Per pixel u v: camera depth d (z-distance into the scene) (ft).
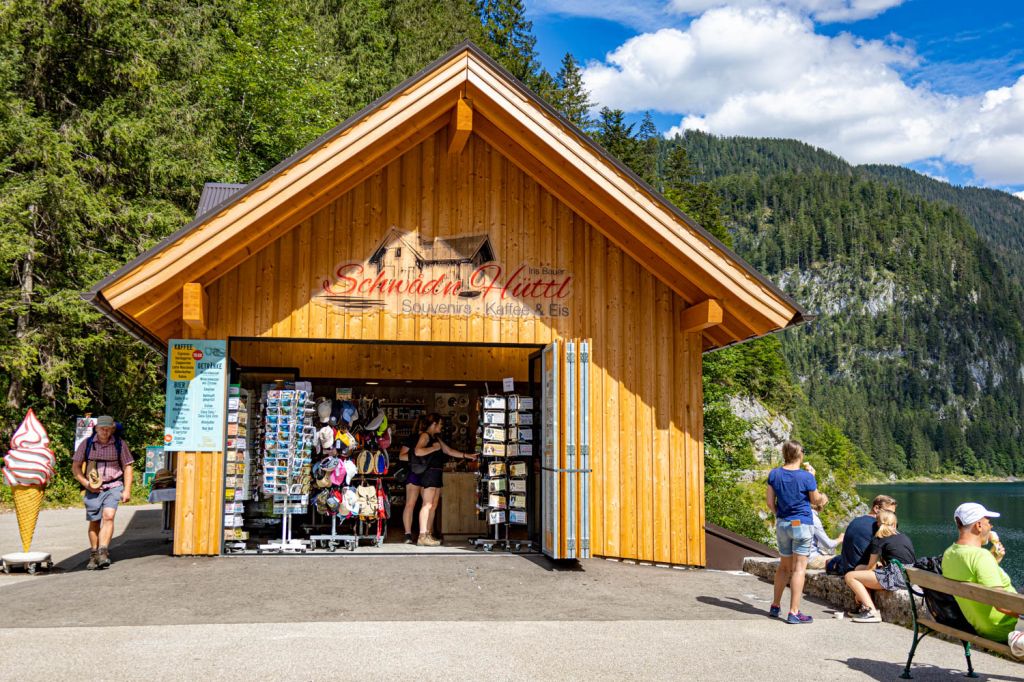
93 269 76.54
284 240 36.29
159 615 25.88
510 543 40.57
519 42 212.23
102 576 31.22
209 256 33.58
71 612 26.16
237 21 109.50
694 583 33.17
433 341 36.96
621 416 37.99
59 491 72.18
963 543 20.99
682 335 38.83
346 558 35.24
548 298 38.04
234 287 35.86
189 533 35.32
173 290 33.53
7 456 35.63
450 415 52.26
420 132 37.06
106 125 78.54
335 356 48.57
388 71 145.18
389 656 21.35
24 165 76.18
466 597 29.01
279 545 37.01
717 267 35.81
